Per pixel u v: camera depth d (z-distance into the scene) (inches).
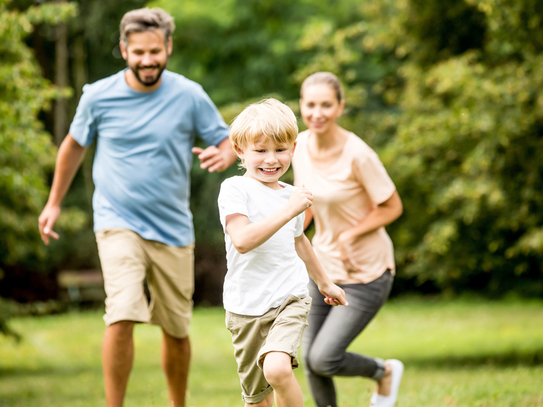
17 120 472.7
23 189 497.4
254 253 162.7
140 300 216.1
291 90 1149.7
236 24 1153.4
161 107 235.8
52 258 1270.9
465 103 487.2
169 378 246.4
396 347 724.7
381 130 700.0
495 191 471.5
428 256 565.6
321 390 235.5
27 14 480.1
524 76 443.5
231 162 249.6
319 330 236.7
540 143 458.6
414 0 549.3
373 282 231.3
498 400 255.8
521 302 1106.1
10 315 581.9
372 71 1081.4
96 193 238.1
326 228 238.1
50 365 644.7
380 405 242.1
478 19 531.2
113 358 209.2
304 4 1158.3
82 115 239.0
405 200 594.9
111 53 1443.2
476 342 720.3
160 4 1175.0
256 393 173.5
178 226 238.2
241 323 165.0
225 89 1164.5
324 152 236.5
